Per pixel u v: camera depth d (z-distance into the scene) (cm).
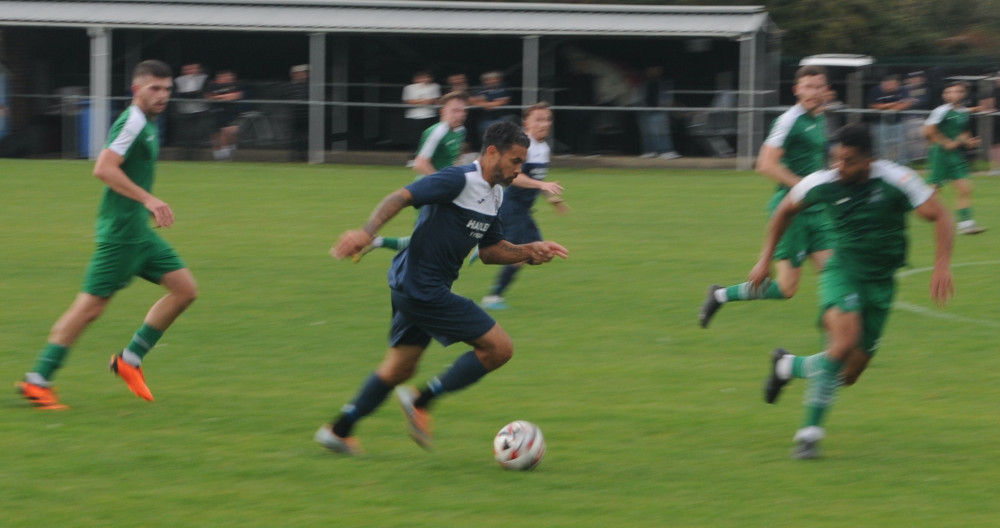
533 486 1393
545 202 4681
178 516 1274
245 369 1994
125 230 1722
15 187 4894
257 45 6869
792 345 2216
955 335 2294
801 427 1661
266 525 1249
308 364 2036
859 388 1895
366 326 2355
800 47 8519
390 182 5378
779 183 2216
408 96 6494
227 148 6341
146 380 1909
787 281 2125
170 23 6344
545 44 6625
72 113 6297
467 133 6256
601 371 1998
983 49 9288
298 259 3194
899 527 1255
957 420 1700
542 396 1831
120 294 2636
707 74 6912
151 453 1507
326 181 5388
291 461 1484
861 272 1546
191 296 1769
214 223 3925
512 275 2561
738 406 1777
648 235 3750
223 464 1466
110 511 1288
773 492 1372
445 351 2159
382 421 1692
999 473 1449
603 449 1552
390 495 1352
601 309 2559
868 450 1552
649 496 1358
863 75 6925
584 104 6694
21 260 3111
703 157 6297
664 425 1670
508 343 1477
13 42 6450
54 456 1488
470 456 1520
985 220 4219
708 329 2358
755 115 6200
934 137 3794
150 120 1748
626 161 6328
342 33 6412
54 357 1723
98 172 1670
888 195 1503
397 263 1488
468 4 6544
